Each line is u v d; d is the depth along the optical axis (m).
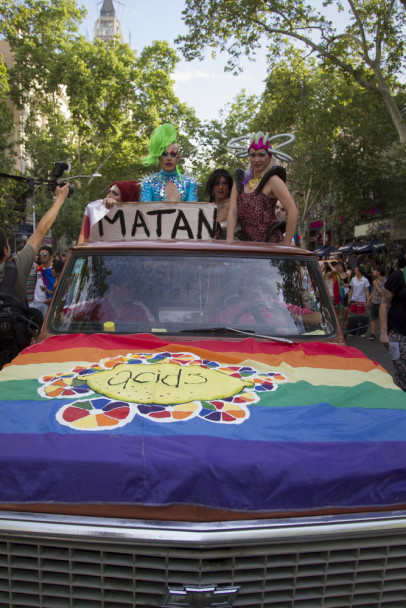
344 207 29.45
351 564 1.73
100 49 38.72
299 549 1.67
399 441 1.91
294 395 2.27
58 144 38.59
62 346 2.75
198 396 2.18
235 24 20.66
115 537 1.61
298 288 3.23
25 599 1.69
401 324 5.50
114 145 41.38
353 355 2.85
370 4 19.14
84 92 38.12
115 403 2.10
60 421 1.94
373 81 23.88
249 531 1.63
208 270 3.22
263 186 4.28
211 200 5.96
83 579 1.67
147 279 3.16
